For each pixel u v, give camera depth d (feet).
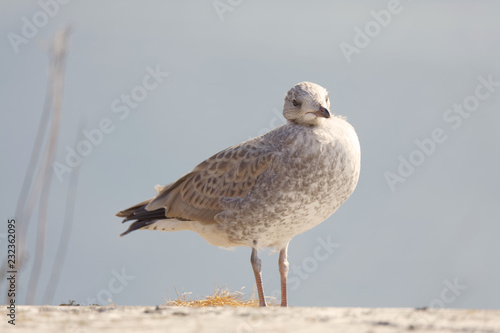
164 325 18.02
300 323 17.94
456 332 16.88
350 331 16.88
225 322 18.29
